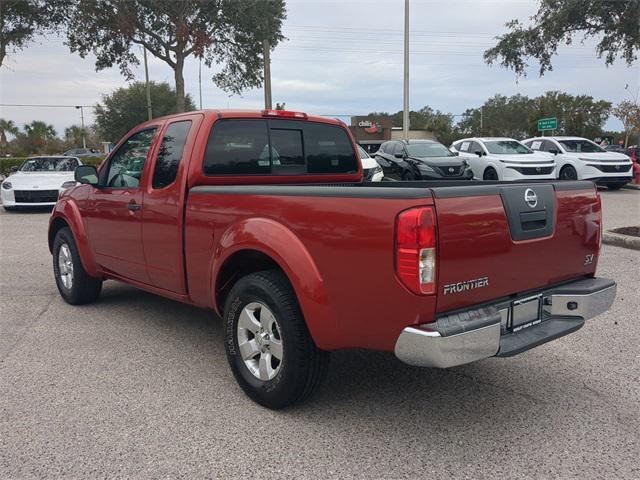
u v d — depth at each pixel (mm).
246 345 3775
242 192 3752
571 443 3244
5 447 3188
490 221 3143
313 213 3281
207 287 4152
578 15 21312
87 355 4645
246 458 3084
